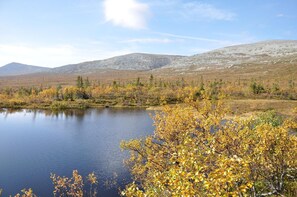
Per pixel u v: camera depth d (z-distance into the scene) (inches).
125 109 4340.6
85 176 1446.9
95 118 3412.9
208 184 294.7
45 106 4574.3
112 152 1884.8
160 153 651.5
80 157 1791.3
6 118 3400.6
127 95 5319.9
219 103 703.1
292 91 4598.9
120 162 1658.5
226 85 6131.9
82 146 2058.3
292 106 3253.0
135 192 384.5
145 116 3565.5
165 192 379.9
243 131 530.3
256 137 536.7
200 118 678.5
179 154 363.9
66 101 4982.8
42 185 1357.0
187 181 307.1
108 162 1670.8
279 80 7327.8
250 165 469.7
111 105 4776.1
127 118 3395.7
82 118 3417.8
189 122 663.8
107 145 2074.3
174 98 4872.0
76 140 2252.7
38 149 1998.0
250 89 4805.6
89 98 5349.4
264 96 4473.4
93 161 1697.8
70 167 1608.0
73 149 1983.3
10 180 1427.2
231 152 509.7
